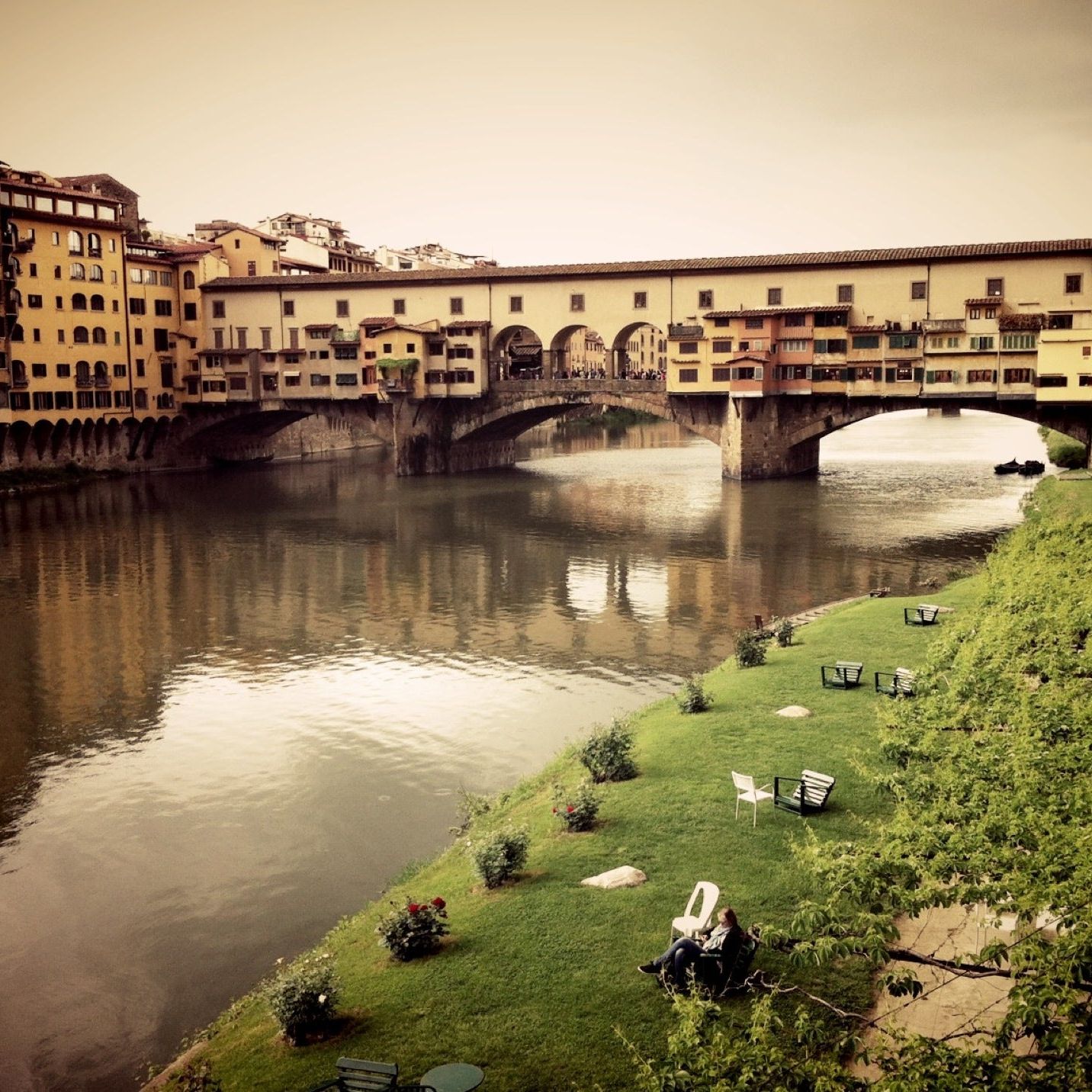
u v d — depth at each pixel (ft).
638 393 344.28
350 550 235.81
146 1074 65.62
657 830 77.87
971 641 97.25
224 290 379.35
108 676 147.84
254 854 94.89
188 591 197.88
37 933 82.94
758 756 92.53
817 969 57.72
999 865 52.37
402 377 355.36
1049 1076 35.70
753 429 332.60
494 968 61.05
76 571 215.72
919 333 304.30
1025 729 68.90
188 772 114.42
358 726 126.72
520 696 135.74
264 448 433.48
